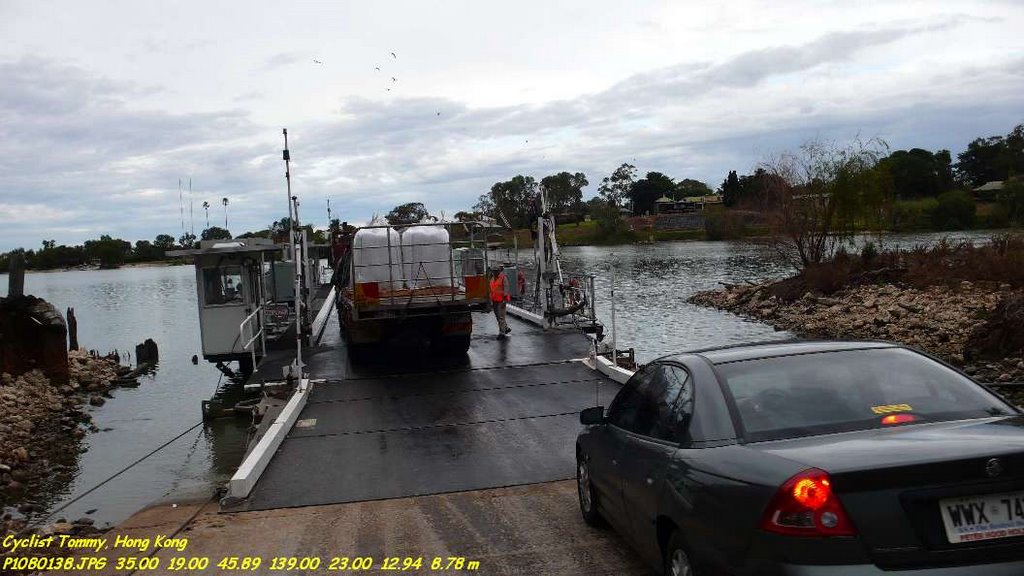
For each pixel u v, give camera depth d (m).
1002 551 3.73
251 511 7.99
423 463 9.41
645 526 5.24
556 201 119.31
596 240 105.25
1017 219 55.47
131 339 37.84
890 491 3.75
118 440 16.41
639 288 49.16
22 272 22.39
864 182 38.50
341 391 13.86
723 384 4.93
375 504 8.02
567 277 20.95
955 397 4.65
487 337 19.22
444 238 17.39
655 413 5.57
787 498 3.81
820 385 4.80
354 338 16.66
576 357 15.99
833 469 3.79
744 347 5.50
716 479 4.30
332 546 6.86
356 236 17.20
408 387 13.96
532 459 9.38
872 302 30.64
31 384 21.38
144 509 8.50
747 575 3.98
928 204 67.44
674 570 4.86
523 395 12.95
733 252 78.56
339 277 21.16
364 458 9.73
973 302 27.20
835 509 3.72
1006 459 3.77
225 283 18.48
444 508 7.79
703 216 112.31
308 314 20.38
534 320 20.92
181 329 41.94
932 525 3.75
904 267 34.03
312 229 31.08
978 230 61.03
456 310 16.19
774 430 4.51
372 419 11.75
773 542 3.83
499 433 10.68
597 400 12.38
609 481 6.07
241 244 18.66
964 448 3.86
